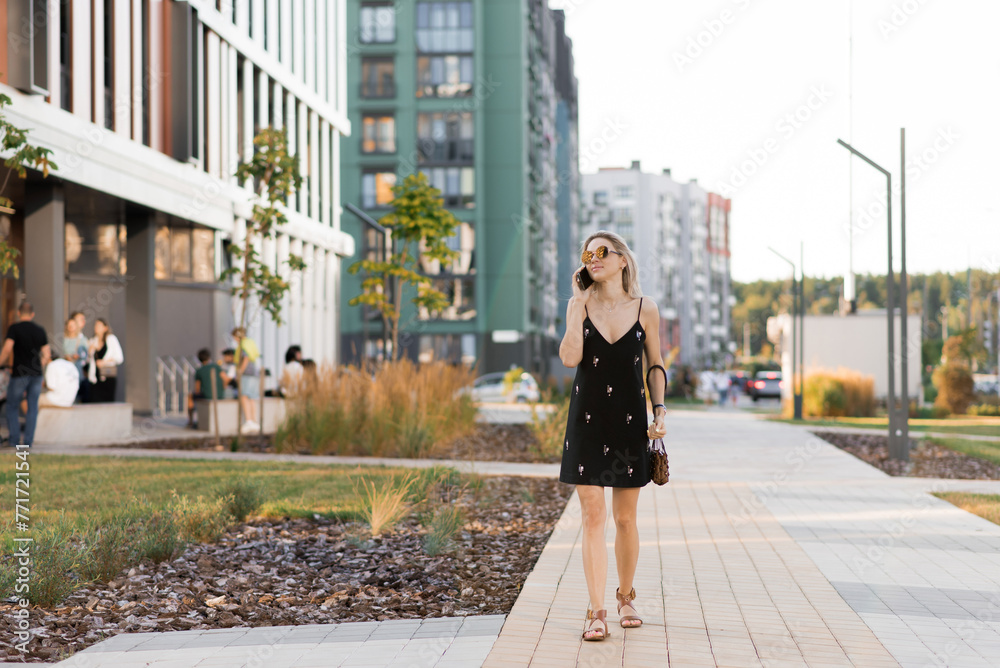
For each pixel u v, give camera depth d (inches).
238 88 923.4
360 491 346.0
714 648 157.8
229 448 534.3
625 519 171.8
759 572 221.0
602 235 169.0
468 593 204.4
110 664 148.8
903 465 520.4
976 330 1342.3
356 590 208.7
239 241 905.5
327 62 1219.2
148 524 243.9
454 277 1924.2
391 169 1939.0
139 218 742.5
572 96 2874.0
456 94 1953.7
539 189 2187.5
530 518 309.0
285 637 165.9
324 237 1162.6
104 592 199.9
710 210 5211.6
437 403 602.9
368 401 540.4
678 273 4867.1
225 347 872.3
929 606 191.5
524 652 154.5
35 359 487.2
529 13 2032.5
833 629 170.9
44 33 541.0
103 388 746.8
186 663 149.4
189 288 830.5
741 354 5994.1
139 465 414.9
